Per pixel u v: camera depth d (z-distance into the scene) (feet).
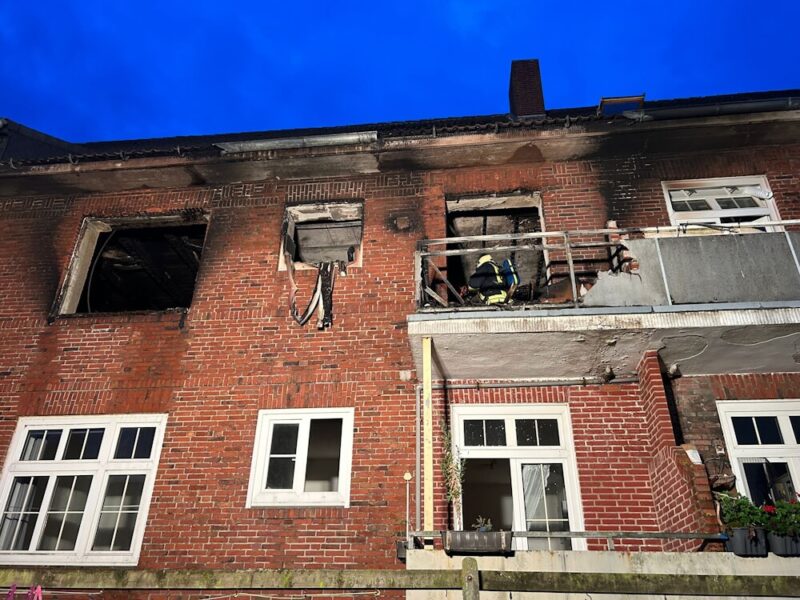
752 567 18.33
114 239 35.55
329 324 27.32
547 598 18.71
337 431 25.59
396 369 25.93
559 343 22.75
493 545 18.92
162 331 28.17
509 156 30.09
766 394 24.17
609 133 28.58
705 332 21.75
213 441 25.27
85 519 24.41
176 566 22.86
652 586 16.74
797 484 22.56
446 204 30.68
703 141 29.25
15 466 25.85
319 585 16.26
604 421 24.22
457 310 22.98
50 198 33.17
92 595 22.26
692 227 28.14
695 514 19.35
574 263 27.76
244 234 30.55
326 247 34.68
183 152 30.71
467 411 25.17
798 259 23.07
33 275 30.83
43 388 27.32
